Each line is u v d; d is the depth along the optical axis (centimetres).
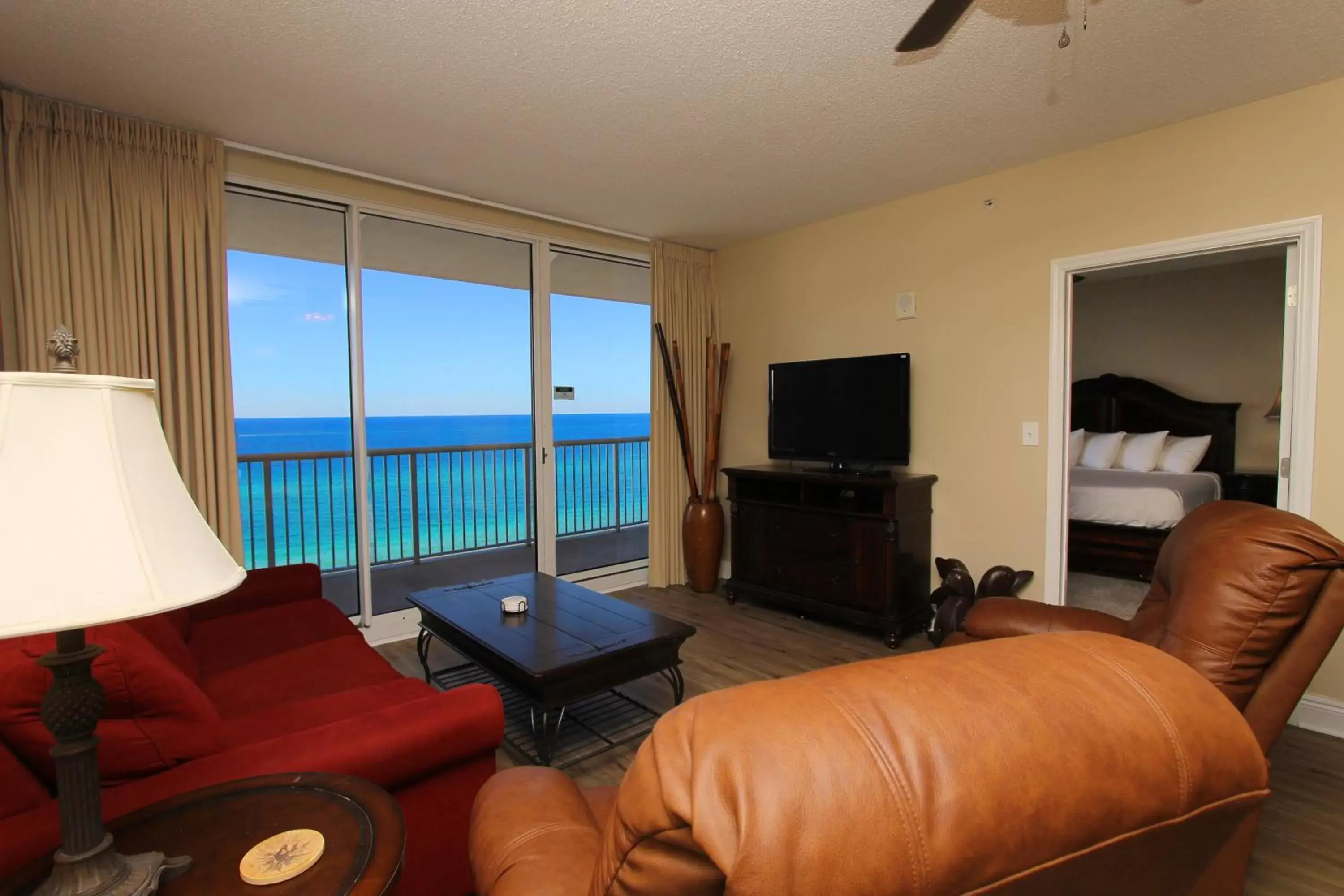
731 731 54
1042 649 68
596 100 254
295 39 212
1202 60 228
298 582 270
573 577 446
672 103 257
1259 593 125
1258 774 64
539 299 412
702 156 310
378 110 262
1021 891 54
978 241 343
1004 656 66
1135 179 289
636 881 55
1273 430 516
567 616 258
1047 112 267
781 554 397
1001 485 340
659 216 405
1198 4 195
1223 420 531
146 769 120
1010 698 59
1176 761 60
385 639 360
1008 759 54
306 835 101
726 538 489
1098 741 58
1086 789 55
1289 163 252
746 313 469
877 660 65
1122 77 239
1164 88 247
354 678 196
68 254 253
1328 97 243
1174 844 62
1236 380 532
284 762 124
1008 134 289
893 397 365
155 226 271
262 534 396
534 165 320
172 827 104
